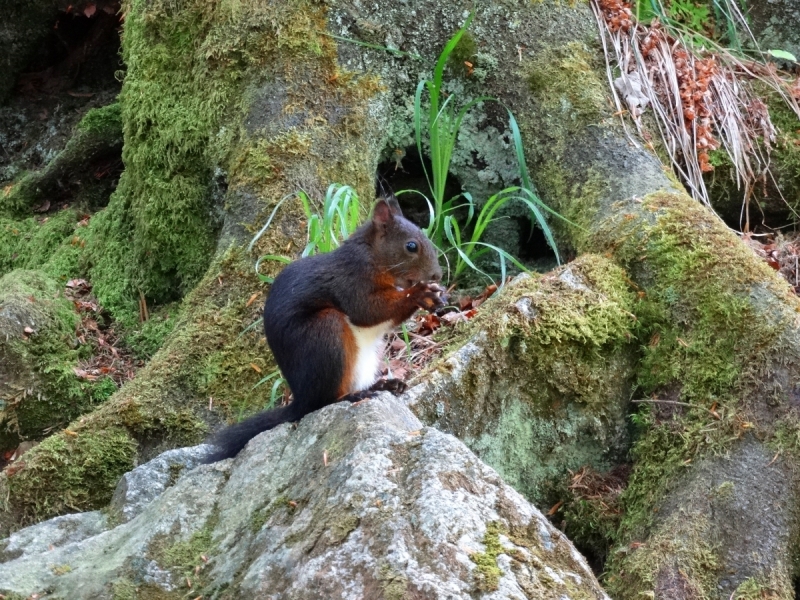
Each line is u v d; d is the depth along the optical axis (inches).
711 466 33.5
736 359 35.0
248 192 43.9
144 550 26.8
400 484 25.3
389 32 47.4
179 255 47.6
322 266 32.9
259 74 46.1
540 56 47.2
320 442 28.0
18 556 30.0
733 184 47.2
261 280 41.5
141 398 39.7
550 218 45.2
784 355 34.2
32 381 43.8
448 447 25.9
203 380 40.3
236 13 46.8
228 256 42.8
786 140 47.6
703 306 36.5
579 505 35.9
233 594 24.7
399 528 23.9
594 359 37.0
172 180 47.3
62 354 45.1
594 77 46.6
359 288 32.5
